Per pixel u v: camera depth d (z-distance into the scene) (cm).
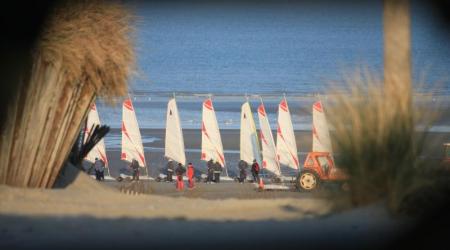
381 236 3347
